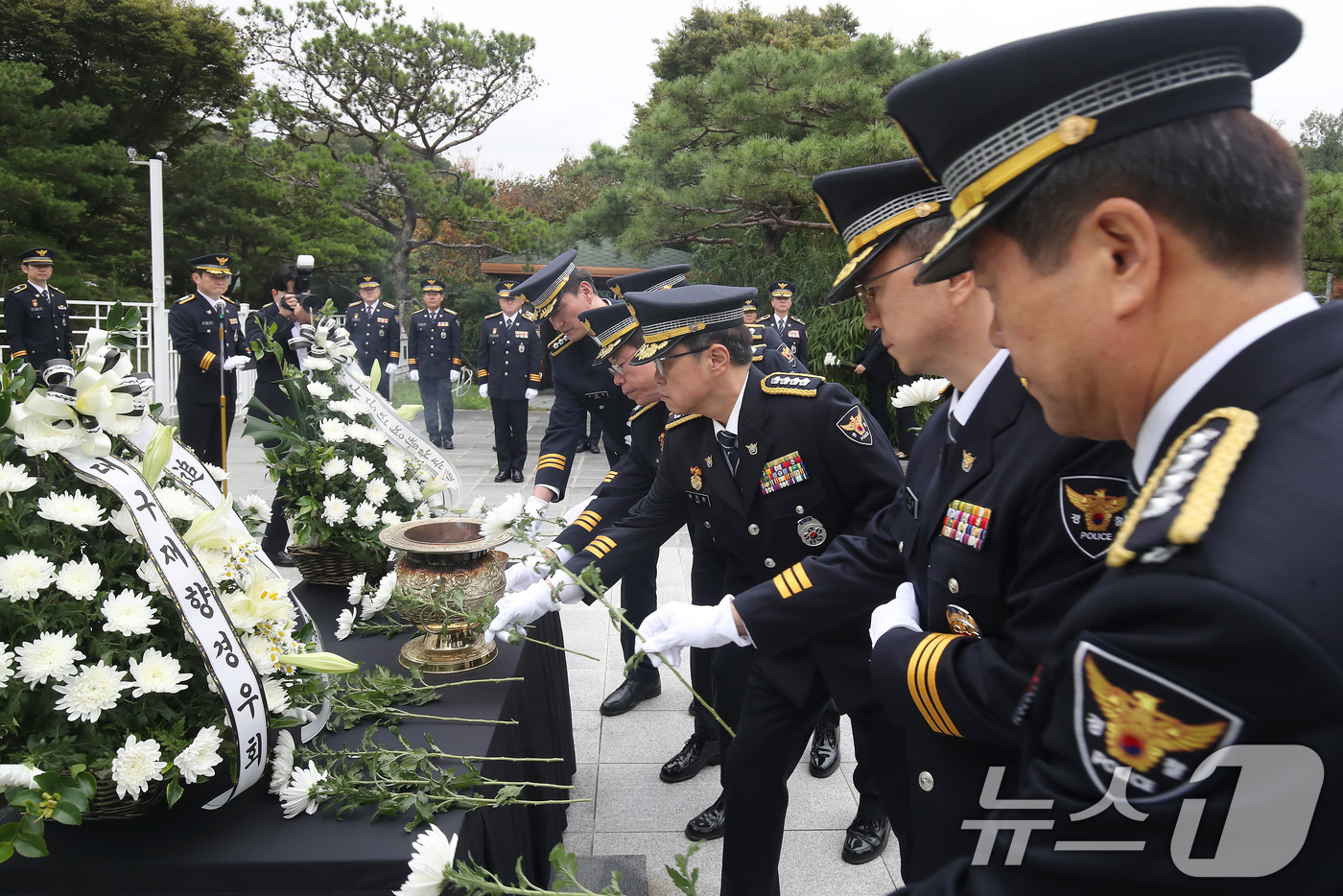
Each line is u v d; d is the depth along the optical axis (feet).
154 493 5.05
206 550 5.25
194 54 74.28
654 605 11.98
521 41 64.85
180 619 4.90
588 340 12.07
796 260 39.73
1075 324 2.24
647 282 12.51
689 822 9.29
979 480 4.26
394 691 5.96
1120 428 2.40
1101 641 2.01
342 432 8.42
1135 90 2.18
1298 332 2.09
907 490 5.18
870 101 35.96
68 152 62.34
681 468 7.78
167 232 72.28
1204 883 1.87
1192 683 1.83
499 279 67.51
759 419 7.14
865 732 6.73
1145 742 1.90
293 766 5.22
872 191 4.73
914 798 4.81
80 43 71.61
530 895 3.86
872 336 32.60
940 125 2.48
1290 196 2.08
